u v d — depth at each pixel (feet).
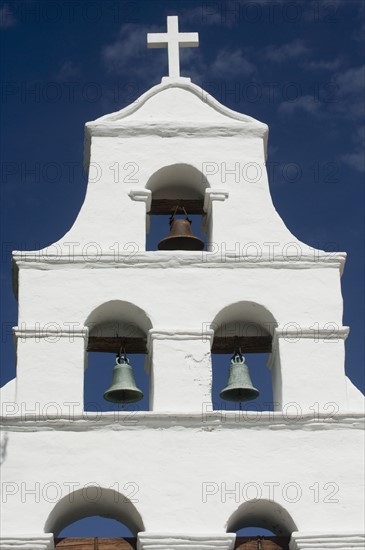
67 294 95.55
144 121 103.14
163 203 104.01
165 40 108.78
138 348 97.76
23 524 87.51
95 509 91.35
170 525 87.76
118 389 96.07
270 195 101.14
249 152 102.63
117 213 99.55
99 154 101.91
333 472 89.92
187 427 90.79
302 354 94.27
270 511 89.97
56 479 88.94
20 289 95.66
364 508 88.84
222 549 86.84
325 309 95.76
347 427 91.40
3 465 89.25
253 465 89.92
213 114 104.53
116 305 95.50
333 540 87.25
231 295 95.91
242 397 98.27
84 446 89.97
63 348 93.91
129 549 88.74
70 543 88.63
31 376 92.79
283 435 90.89
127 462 89.61
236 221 99.50
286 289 96.43
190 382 92.99
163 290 96.02
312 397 92.68
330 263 97.25
